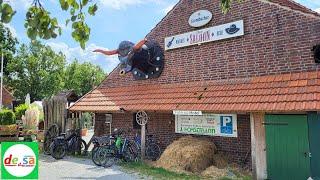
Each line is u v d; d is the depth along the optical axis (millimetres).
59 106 18891
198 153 13602
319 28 11984
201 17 15477
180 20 16422
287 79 12344
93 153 15117
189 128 15633
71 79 67312
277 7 13109
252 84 13188
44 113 19500
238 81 13844
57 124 18766
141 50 17172
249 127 13633
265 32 13367
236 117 14031
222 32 14648
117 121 18938
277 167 11953
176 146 14523
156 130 16984
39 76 53500
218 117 14617
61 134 17938
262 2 13555
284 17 12906
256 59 13523
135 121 18047
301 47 12375
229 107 12688
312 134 11289
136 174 13133
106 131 19547
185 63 16016
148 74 17500
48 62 54438
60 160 16547
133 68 17359
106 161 14805
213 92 14141
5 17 3076
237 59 14109
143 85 17688
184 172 13328
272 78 12836
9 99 50000
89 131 37562
